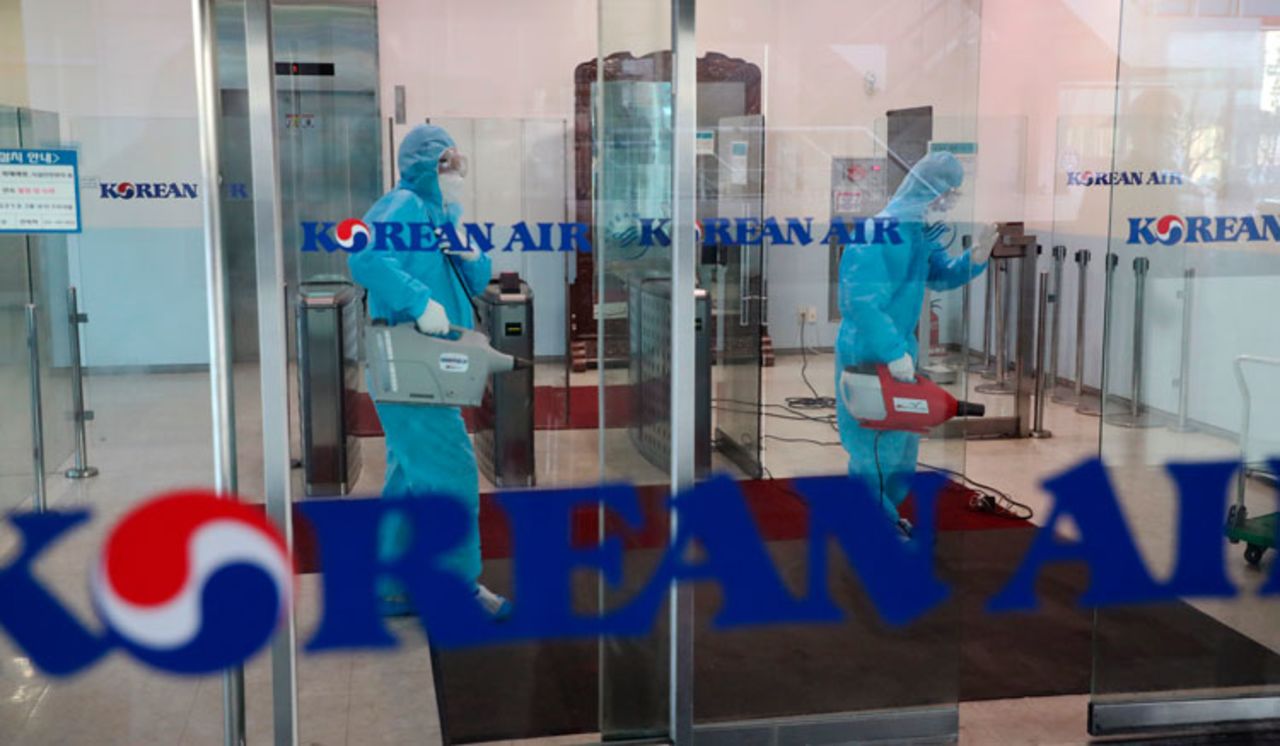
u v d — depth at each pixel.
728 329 3.28
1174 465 3.74
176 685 3.05
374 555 3.29
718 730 3.40
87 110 2.85
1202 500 3.73
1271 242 3.66
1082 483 4.35
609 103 3.16
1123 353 3.70
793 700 3.44
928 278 3.39
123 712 3.04
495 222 3.39
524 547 3.39
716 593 3.39
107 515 2.99
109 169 2.86
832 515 3.41
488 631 3.40
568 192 3.42
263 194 2.92
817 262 3.30
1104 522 3.78
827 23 3.20
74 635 3.01
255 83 2.88
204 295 2.94
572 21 6.08
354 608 3.28
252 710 3.09
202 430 2.98
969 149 3.33
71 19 2.81
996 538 4.89
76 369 2.94
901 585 3.46
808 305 3.31
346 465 3.22
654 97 3.17
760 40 3.17
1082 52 7.66
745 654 3.41
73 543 2.99
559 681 3.45
